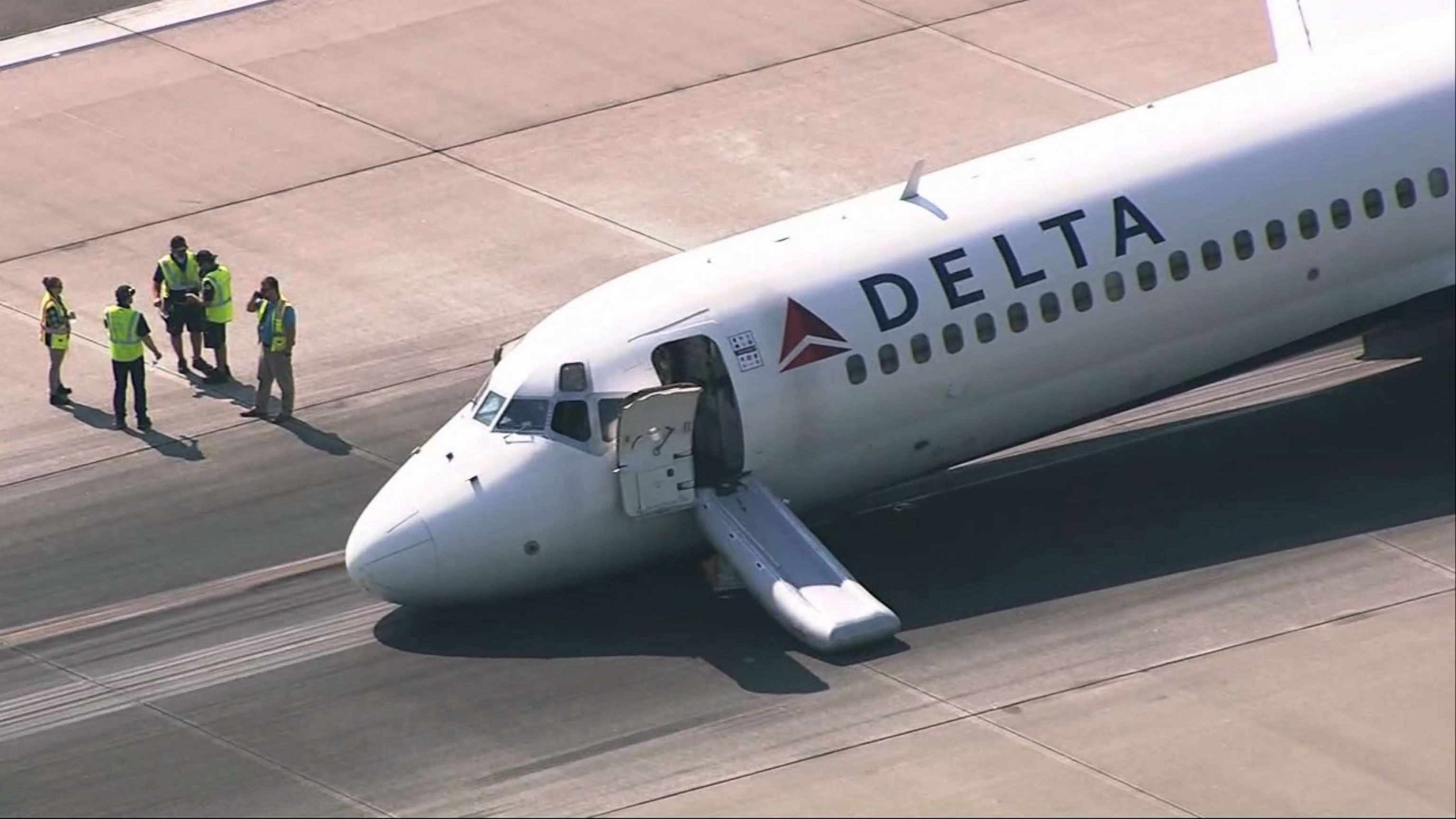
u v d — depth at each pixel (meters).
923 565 141.50
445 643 138.12
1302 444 150.00
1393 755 120.19
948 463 144.50
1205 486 146.75
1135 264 141.88
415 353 174.12
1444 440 148.62
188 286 172.62
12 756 131.50
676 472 136.62
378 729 130.00
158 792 126.38
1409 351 159.38
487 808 121.75
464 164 198.38
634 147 199.25
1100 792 118.88
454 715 130.62
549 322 141.88
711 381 138.00
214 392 172.12
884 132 198.75
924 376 139.12
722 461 138.88
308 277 184.25
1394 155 146.25
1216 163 144.62
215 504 157.25
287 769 127.12
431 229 189.38
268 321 164.25
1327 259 145.25
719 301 138.38
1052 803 118.31
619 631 137.50
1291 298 145.62
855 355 137.88
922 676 130.00
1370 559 136.75
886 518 147.62
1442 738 121.06
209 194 196.25
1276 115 146.88
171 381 174.00
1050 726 124.75
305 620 142.62
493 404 139.38
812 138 198.62
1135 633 132.25
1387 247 146.38
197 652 140.50
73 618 145.62
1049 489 148.88
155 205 195.00
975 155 193.75
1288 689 125.94
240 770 127.56
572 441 136.50
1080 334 141.62
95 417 169.50
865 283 139.12
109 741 132.00
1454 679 125.44
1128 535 142.38
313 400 169.50
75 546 153.88
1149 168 144.25
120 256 188.12
